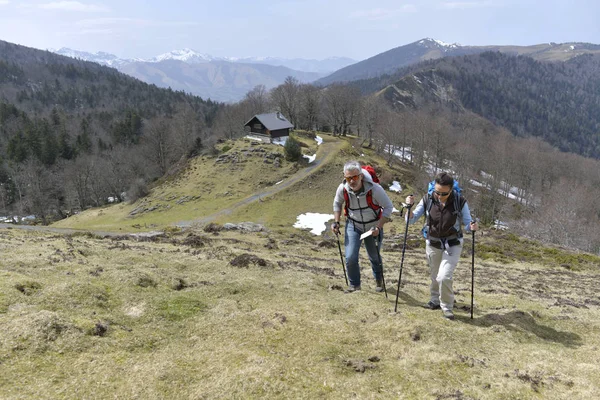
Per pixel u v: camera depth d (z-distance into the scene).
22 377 4.44
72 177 97.00
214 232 23.03
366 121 128.62
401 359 5.70
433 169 101.62
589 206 69.75
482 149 106.50
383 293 8.77
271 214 62.81
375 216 8.34
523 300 9.86
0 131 145.12
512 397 4.93
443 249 7.59
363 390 4.86
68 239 12.77
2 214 95.31
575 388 5.24
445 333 6.55
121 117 191.25
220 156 85.88
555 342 7.05
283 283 8.77
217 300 7.46
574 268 18.70
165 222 61.91
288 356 5.48
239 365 5.10
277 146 90.56
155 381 4.65
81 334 5.45
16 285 6.58
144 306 6.67
